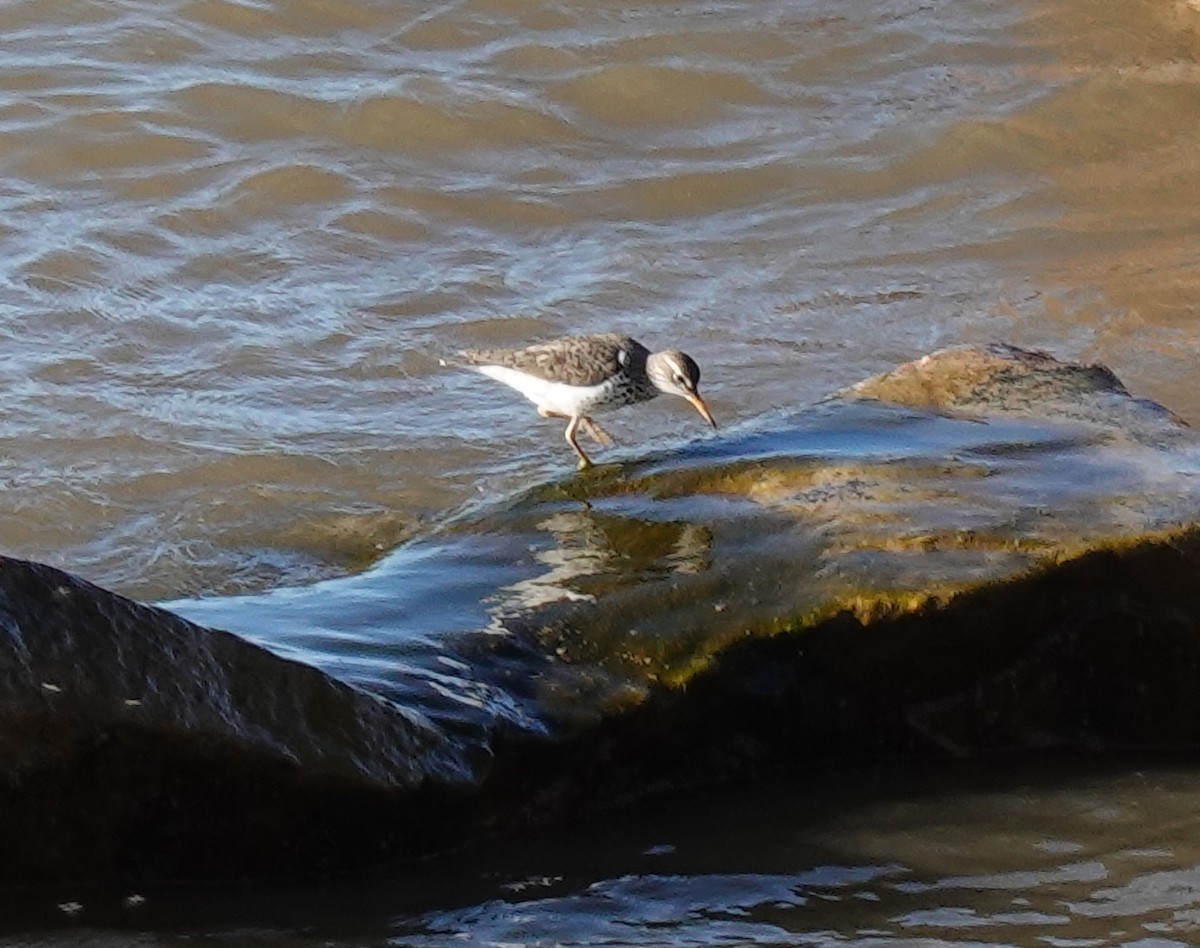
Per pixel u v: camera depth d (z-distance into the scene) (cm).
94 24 2239
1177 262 1872
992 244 1922
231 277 1798
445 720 925
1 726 790
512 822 941
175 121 2047
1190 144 2133
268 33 2266
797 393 1633
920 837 964
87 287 1748
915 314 1781
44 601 803
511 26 2330
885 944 850
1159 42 2364
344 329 1717
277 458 1496
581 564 1095
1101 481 1162
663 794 996
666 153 2100
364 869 895
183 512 1417
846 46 2330
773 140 2131
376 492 1459
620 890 898
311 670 865
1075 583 1046
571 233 1931
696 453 1238
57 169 1955
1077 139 2134
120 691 810
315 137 2058
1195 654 1063
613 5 2395
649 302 1795
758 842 953
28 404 1545
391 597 1062
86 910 833
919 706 1041
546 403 1398
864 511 1123
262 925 838
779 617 1021
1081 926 873
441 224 1931
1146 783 1033
